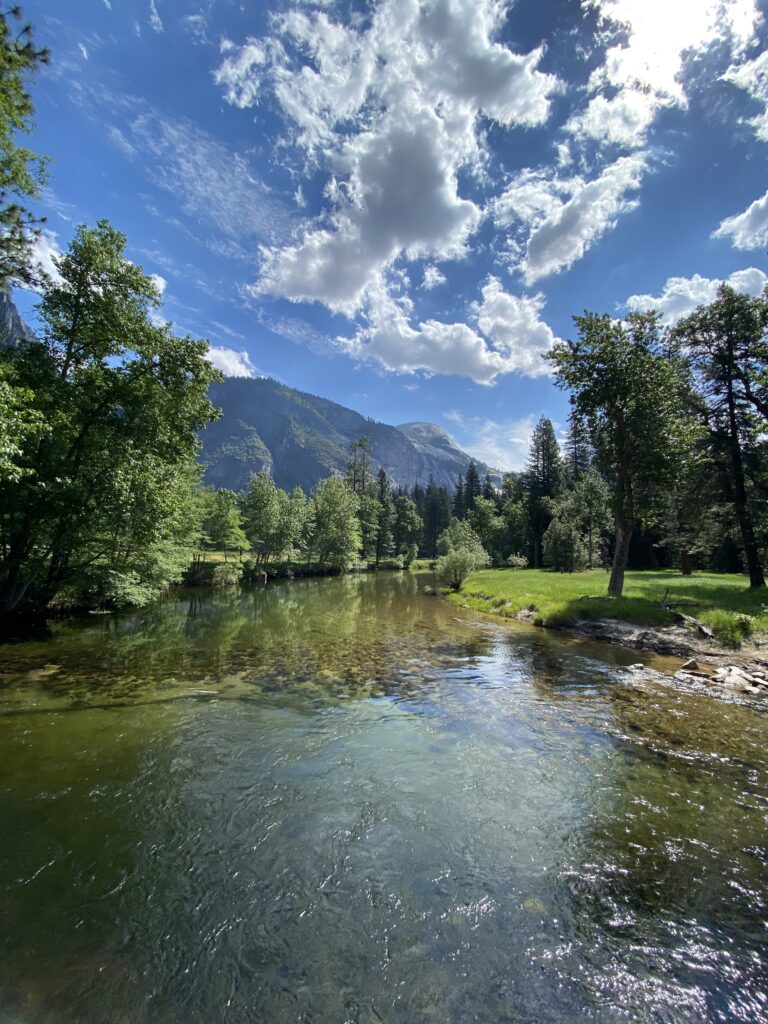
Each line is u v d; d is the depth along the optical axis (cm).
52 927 382
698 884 443
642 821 546
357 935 382
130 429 1630
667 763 692
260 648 1472
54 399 1461
